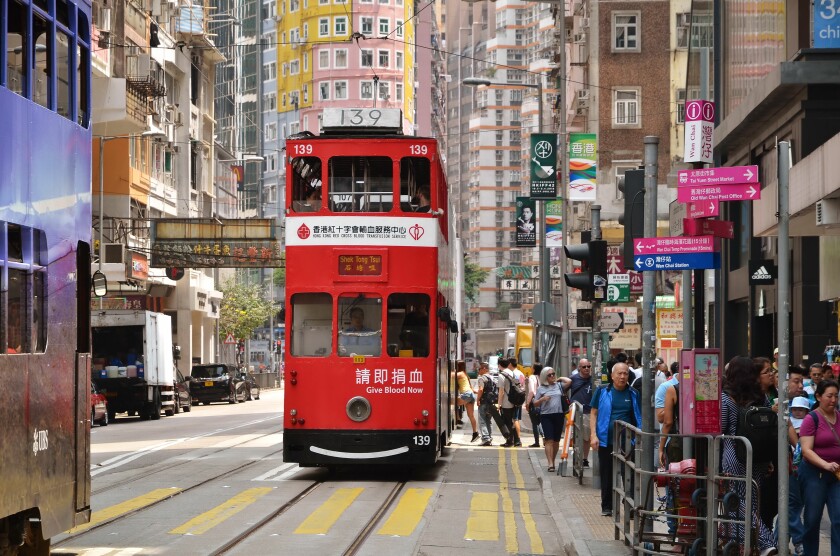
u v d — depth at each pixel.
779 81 28.88
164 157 83.69
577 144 39.97
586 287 21.77
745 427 13.98
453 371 36.38
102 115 58.50
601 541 16.14
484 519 19.86
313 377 25.59
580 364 27.14
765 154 34.41
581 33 81.81
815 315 29.45
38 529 13.37
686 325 16.56
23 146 12.90
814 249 29.58
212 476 26.39
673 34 75.38
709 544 13.12
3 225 12.24
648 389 15.91
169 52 83.56
